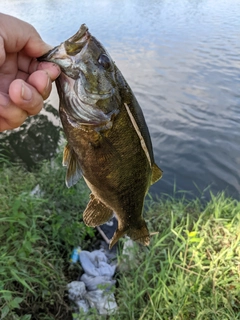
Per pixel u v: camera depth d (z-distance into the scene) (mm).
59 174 656
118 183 276
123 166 269
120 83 255
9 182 625
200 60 1652
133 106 262
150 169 290
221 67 1548
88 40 238
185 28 2307
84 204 631
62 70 237
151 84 1369
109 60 246
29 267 467
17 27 249
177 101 1226
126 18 2623
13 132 917
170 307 431
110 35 2109
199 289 446
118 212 299
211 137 1008
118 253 576
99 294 486
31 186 625
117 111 251
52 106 1064
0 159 748
